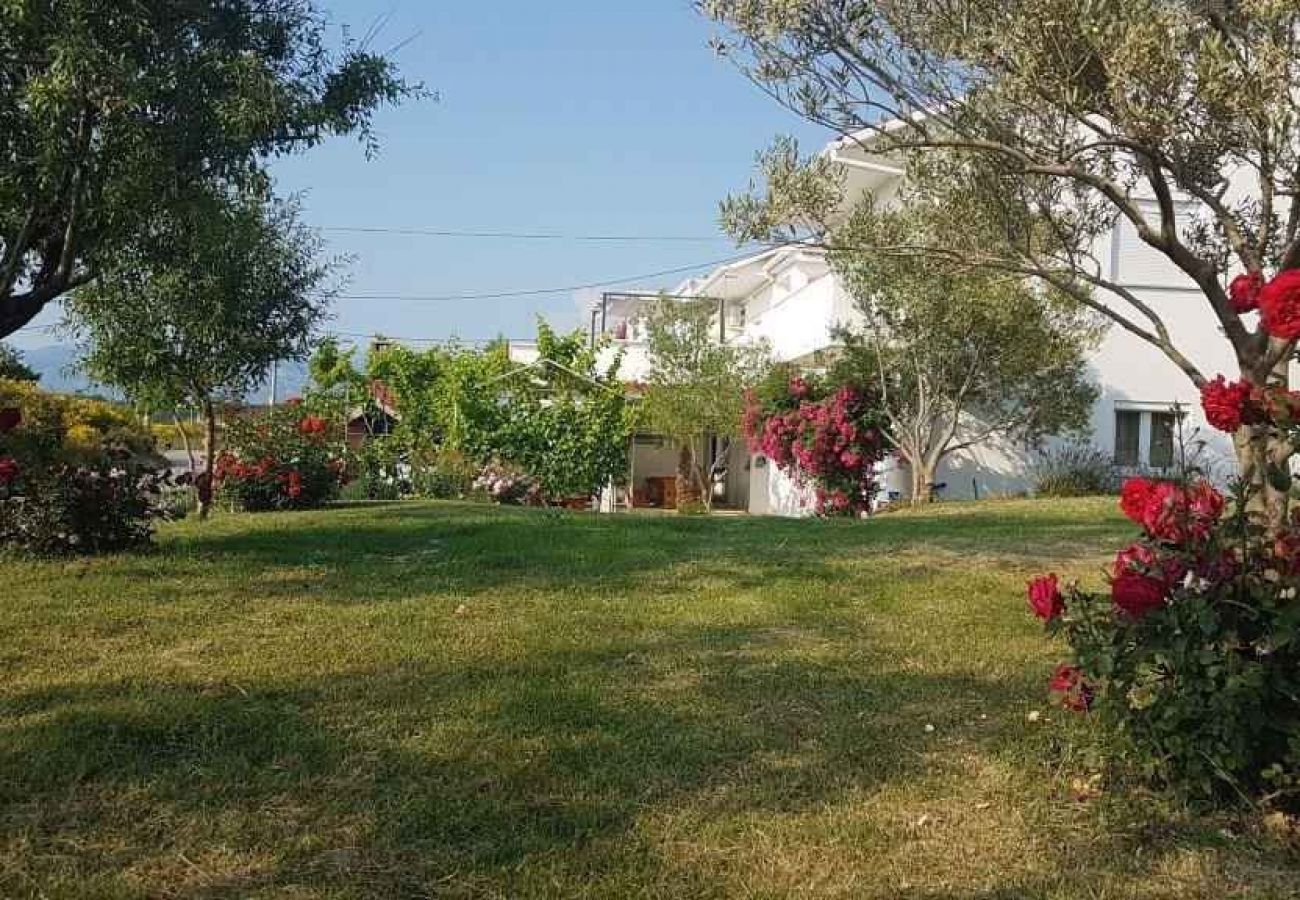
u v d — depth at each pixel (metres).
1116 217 7.85
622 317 38.16
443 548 9.50
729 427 24.23
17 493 8.48
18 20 6.41
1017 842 3.57
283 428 15.59
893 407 17.52
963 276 14.49
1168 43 5.33
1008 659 5.71
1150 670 3.70
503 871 3.30
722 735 4.48
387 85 8.31
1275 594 3.55
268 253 12.38
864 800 3.89
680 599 7.18
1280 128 5.32
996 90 6.04
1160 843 3.54
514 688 5.04
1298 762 3.47
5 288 7.54
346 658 5.53
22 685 4.96
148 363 12.43
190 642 5.82
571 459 20.58
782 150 7.25
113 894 3.13
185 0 7.32
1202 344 18.77
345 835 3.53
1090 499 15.00
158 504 9.45
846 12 6.17
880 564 8.62
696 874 3.33
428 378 22.59
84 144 7.01
